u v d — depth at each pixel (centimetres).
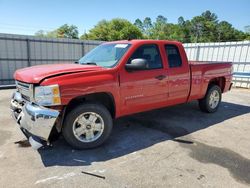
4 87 1082
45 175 286
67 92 318
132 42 413
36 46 1276
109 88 359
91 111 351
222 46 1225
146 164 318
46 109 311
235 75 1148
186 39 8681
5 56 1175
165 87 441
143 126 477
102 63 403
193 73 496
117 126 475
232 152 359
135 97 398
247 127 484
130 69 377
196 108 632
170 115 561
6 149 357
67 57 1415
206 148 372
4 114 555
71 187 262
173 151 360
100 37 6600
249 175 293
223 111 616
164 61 439
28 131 324
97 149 363
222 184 273
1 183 268
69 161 322
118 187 264
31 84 316
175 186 267
